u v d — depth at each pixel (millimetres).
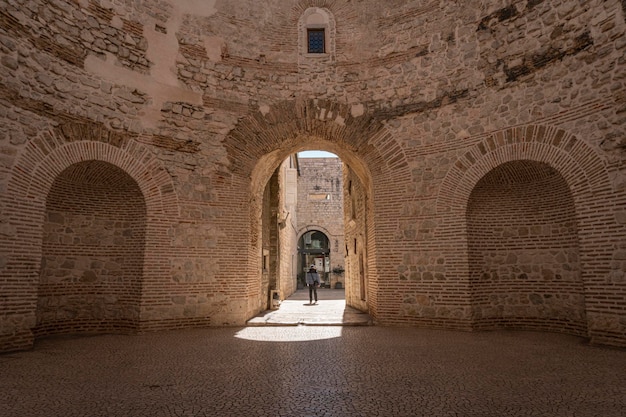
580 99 7902
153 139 9859
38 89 7914
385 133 10742
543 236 9422
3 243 7160
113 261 9828
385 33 11172
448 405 4195
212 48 11000
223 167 10781
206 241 10359
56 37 8328
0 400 4430
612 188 7301
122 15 9680
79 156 8586
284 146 12000
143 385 5020
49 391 4766
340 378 5301
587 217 7621
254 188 12289
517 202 9750
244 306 10664
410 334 8875
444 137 10008
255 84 11234
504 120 9102
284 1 11789
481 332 9062
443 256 9711
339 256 34594
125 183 9742
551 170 8766
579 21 8047
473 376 5324
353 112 11070
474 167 9477
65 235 9453
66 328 9281
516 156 8836
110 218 9938
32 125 7766
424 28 10680
